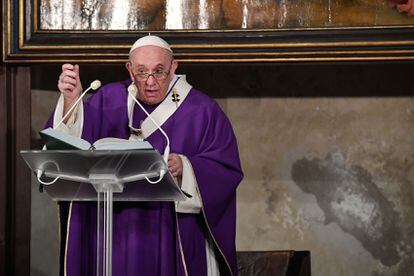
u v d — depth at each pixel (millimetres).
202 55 18766
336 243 20438
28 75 19203
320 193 20578
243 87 20953
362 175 20562
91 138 14305
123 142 11703
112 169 11742
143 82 14234
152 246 13836
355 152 20625
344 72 20812
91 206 14078
